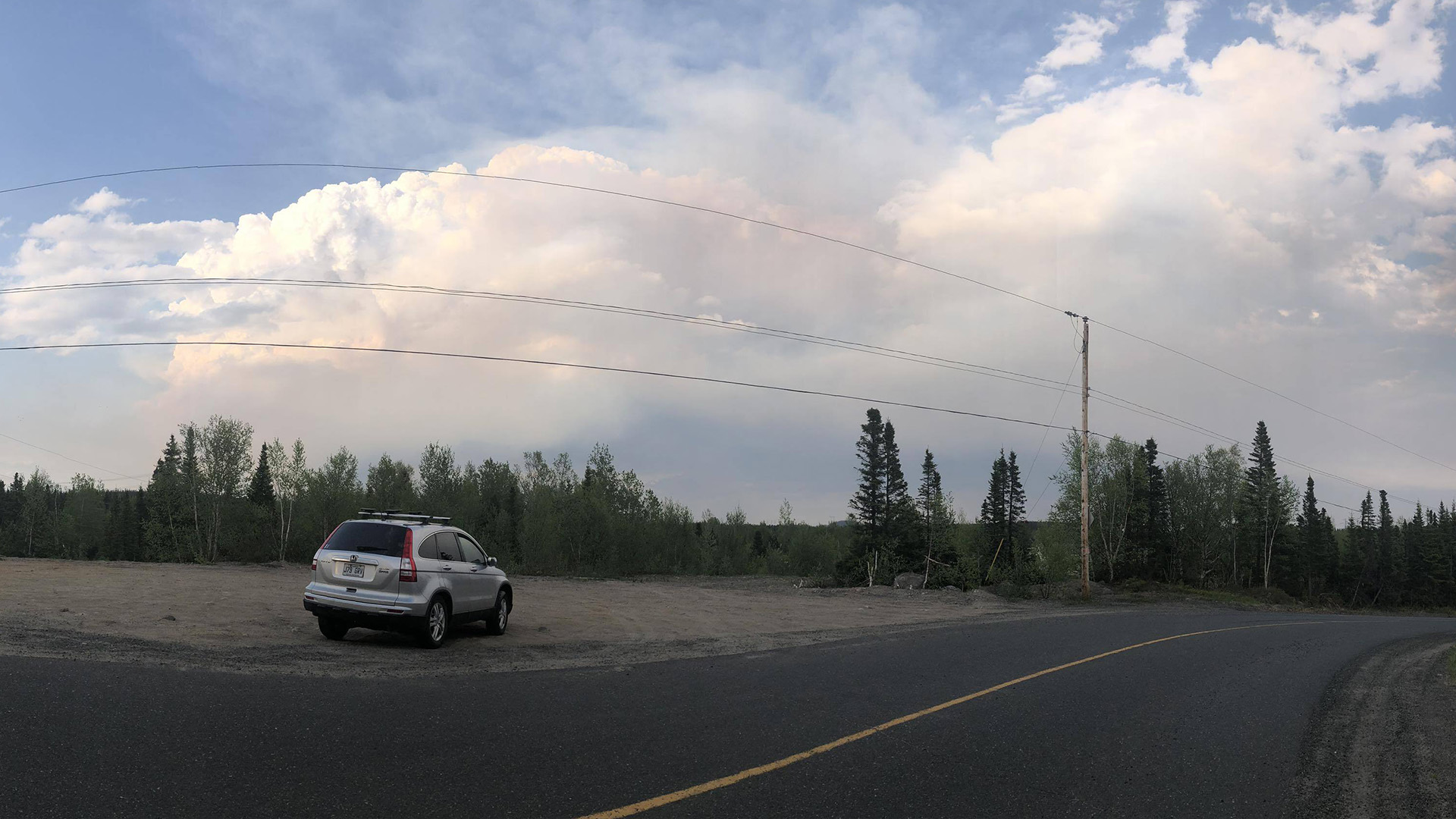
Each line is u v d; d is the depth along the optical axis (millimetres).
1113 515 48875
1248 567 72938
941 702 9586
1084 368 34125
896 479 57219
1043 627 19953
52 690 7344
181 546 45219
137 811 4707
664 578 40625
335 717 7191
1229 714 9719
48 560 25547
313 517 43875
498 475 64438
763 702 9102
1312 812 6062
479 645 13039
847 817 5355
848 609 24141
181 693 7660
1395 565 91062
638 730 7434
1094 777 6707
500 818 4938
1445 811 6199
